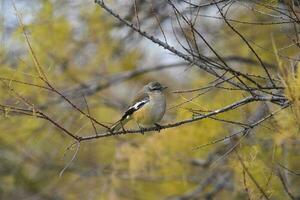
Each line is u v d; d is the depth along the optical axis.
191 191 16.91
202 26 15.34
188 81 16.64
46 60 15.16
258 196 9.70
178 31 13.44
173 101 16.67
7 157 18.16
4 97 12.28
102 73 16.97
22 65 12.23
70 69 16.34
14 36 13.24
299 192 13.27
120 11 15.21
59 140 17.19
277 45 13.80
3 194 19.62
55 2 15.13
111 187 16.11
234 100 12.96
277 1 9.50
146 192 16.86
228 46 15.80
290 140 8.41
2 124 15.34
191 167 15.88
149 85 12.52
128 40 16.45
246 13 13.71
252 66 15.58
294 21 9.01
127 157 15.18
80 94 16.19
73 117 15.97
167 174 15.38
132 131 10.17
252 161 9.69
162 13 14.66
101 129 16.38
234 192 14.44
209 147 14.52
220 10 9.16
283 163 11.58
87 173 16.91
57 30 15.13
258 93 10.37
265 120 10.05
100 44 16.30
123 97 18.53
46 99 15.23
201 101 13.93
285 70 8.50
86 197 17.48
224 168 15.59
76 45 16.02
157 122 12.66
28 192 19.77
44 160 18.30
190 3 9.57
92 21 15.72
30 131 15.82
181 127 14.23
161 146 14.68
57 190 18.81
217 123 13.59
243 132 9.86
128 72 17.12
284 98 9.12
